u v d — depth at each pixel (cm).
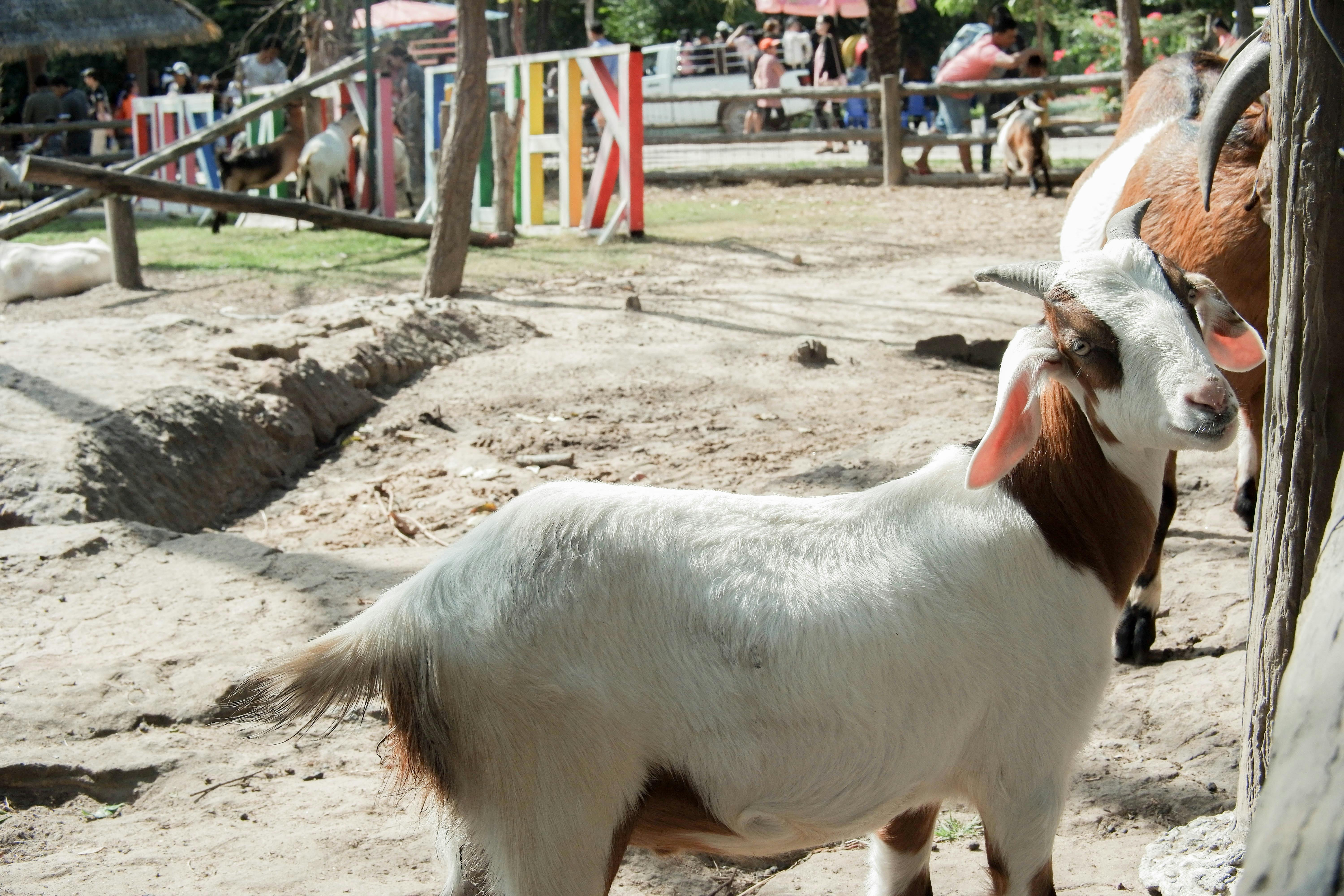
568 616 227
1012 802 246
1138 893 302
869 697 232
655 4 3506
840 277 1103
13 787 349
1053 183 1612
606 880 230
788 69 2533
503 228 1336
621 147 1309
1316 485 270
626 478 623
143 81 2500
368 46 1550
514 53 2673
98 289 1082
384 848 321
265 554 507
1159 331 244
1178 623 444
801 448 657
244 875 308
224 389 683
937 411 715
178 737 371
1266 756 286
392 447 702
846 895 307
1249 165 438
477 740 226
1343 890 110
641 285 1078
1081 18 2494
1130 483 261
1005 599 244
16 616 441
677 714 228
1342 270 261
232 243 1382
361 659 233
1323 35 254
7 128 1983
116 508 554
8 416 600
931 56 3703
